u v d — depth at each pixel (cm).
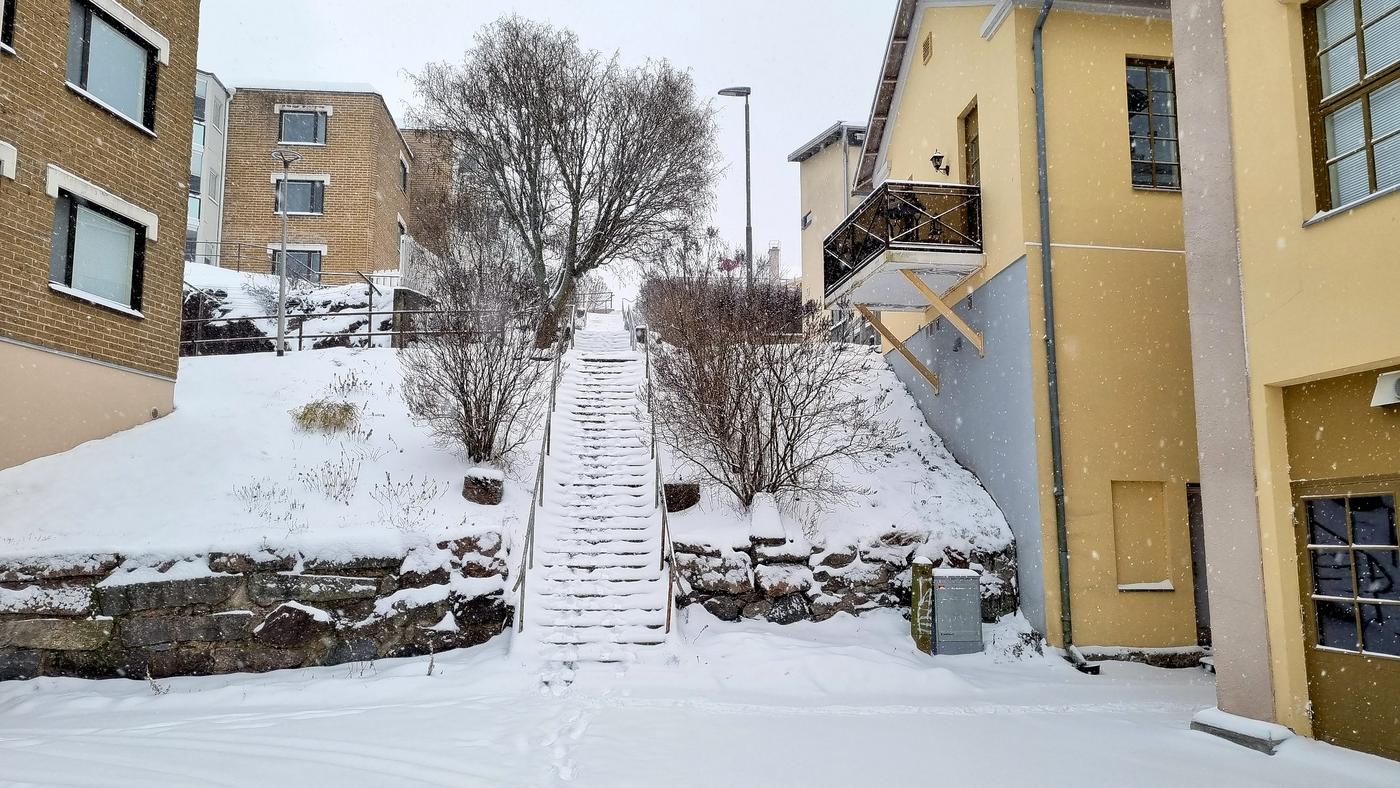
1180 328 1277
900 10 1708
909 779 641
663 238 2319
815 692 952
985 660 1112
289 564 1041
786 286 2197
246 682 958
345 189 2998
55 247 1180
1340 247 702
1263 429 770
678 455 1452
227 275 2378
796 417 1402
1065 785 631
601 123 2252
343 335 1867
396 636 1054
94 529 1039
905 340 1798
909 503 1344
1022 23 1304
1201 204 852
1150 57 1337
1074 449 1219
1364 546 703
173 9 1389
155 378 1331
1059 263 1257
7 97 1096
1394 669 675
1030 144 1281
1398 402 673
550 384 1691
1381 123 705
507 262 1956
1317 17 762
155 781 575
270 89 3030
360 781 588
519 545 1206
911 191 1390
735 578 1196
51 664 958
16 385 1104
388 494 1221
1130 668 1126
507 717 799
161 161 1355
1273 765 682
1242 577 786
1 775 584
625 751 698
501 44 2250
